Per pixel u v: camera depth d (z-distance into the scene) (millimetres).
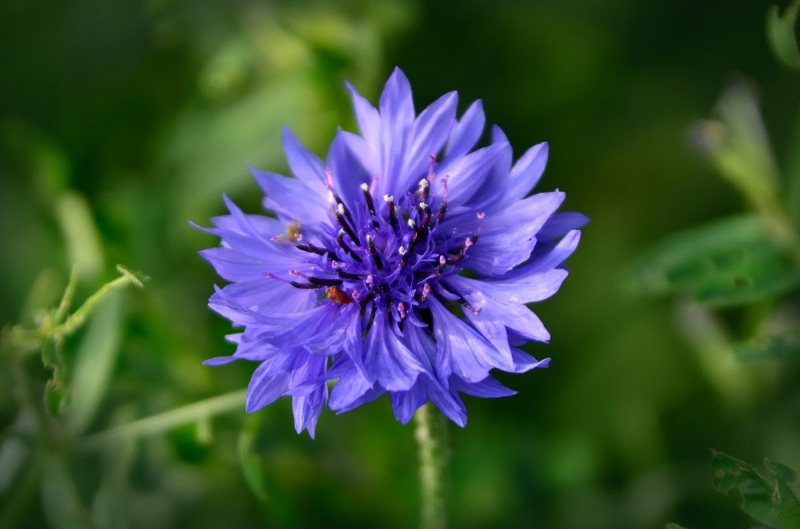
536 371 307
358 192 245
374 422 294
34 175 313
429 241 239
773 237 274
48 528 287
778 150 312
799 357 272
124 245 294
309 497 293
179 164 313
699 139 286
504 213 238
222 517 291
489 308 234
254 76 316
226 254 236
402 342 236
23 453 280
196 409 265
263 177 244
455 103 241
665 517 293
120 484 268
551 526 295
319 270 240
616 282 311
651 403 303
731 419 297
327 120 310
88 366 272
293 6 310
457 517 295
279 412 278
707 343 293
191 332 297
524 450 299
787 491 229
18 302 307
